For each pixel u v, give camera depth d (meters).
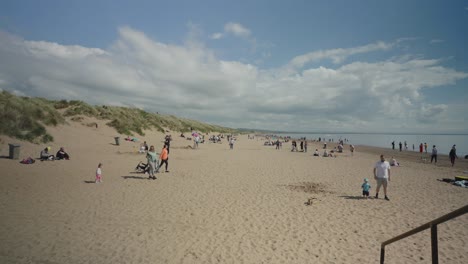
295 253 6.11
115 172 15.15
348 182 14.63
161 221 7.89
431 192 12.56
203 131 87.62
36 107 24.98
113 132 33.44
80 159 18.58
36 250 5.87
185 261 5.61
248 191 11.95
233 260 5.71
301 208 9.57
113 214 8.31
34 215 7.93
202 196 10.83
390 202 10.65
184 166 18.80
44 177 12.77
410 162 26.55
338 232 7.44
